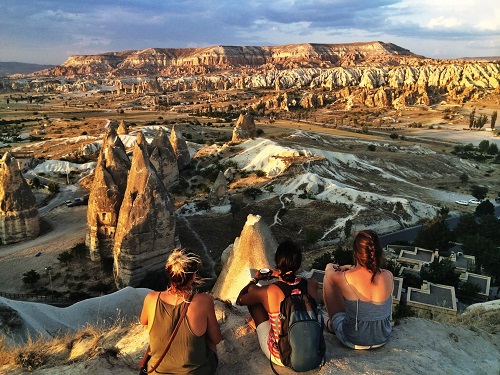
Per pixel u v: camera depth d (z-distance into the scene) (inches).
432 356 291.0
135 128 5226.4
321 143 4717.0
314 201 2753.4
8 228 2070.6
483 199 3292.3
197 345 234.2
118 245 1619.1
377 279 275.3
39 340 392.5
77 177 3508.9
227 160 3762.3
